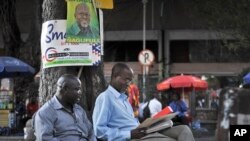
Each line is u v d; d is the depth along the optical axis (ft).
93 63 23.53
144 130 17.51
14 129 71.46
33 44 78.28
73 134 17.28
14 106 73.51
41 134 16.70
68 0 23.09
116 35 98.48
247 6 75.46
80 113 17.97
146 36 98.63
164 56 97.30
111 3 24.85
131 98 48.52
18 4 95.25
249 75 60.95
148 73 81.41
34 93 75.51
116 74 18.70
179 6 94.17
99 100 18.45
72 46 23.13
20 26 96.22
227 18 76.84
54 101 17.39
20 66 68.74
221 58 94.22
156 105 50.96
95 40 23.65
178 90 73.56
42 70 24.14
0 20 80.02
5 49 80.02
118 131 17.89
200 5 80.07
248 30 76.07
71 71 23.75
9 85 74.74
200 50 95.91
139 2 92.17
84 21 23.27
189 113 67.62
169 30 97.45
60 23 23.36
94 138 18.26
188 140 17.20
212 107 80.79
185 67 96.22
